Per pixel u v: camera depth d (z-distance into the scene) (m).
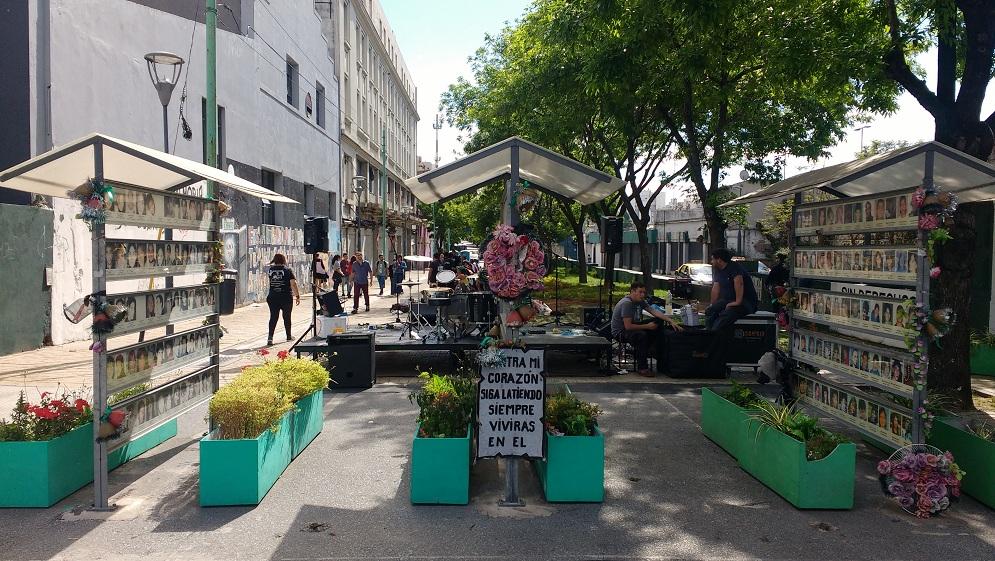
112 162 5.61
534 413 5.00
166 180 6.34
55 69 12.45
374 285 34.19
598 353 10.37
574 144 22.73
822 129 15.76
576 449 5.11
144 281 13.68
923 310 4.84
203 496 4.99
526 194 5.18
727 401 6.37
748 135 16.53
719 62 11.62
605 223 12.48
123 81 14.60
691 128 12.62
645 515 4.90
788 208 22.12
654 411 7.96
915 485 4.89
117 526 4.66
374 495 5.25
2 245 11.12
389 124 52.84
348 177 37.22
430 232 61.16
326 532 4.57
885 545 4.42
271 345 12.82
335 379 9.05
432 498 5.05
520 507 5.03
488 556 4.23
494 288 4.96
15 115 11.98
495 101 20.23
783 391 7.01
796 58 9.67
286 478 5.62
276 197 6.53
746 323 9.90
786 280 12.34
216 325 7.09
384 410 7.88
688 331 9.84
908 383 5.04
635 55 11.18
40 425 5.26
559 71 16.03
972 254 7.49
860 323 5.62
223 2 19.20
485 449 4.99
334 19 33.59
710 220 12.80
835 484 5.00
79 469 5.35
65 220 12.70
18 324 11.52
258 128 21.86
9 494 4.96
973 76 7.38
